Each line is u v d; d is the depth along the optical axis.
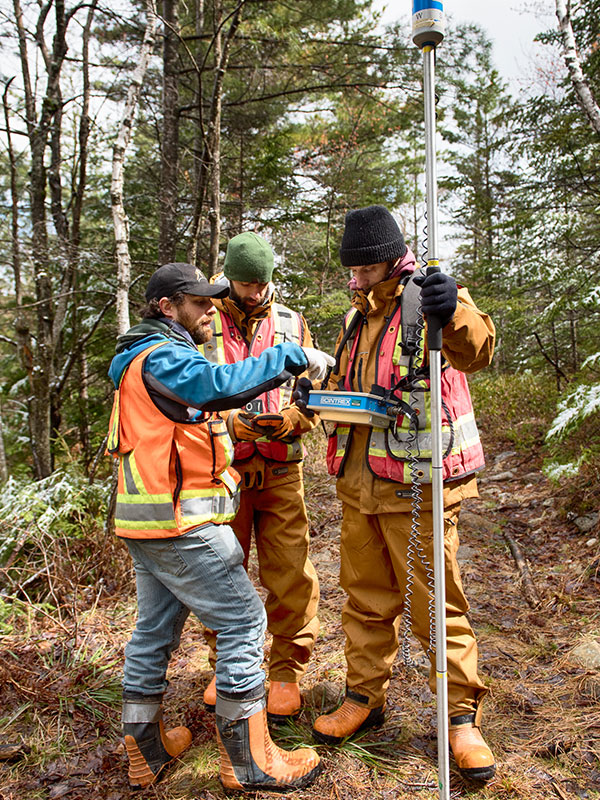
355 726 2.34
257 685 2.07
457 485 2.20
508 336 9.03
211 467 2.06
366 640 2.36
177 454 2.00
